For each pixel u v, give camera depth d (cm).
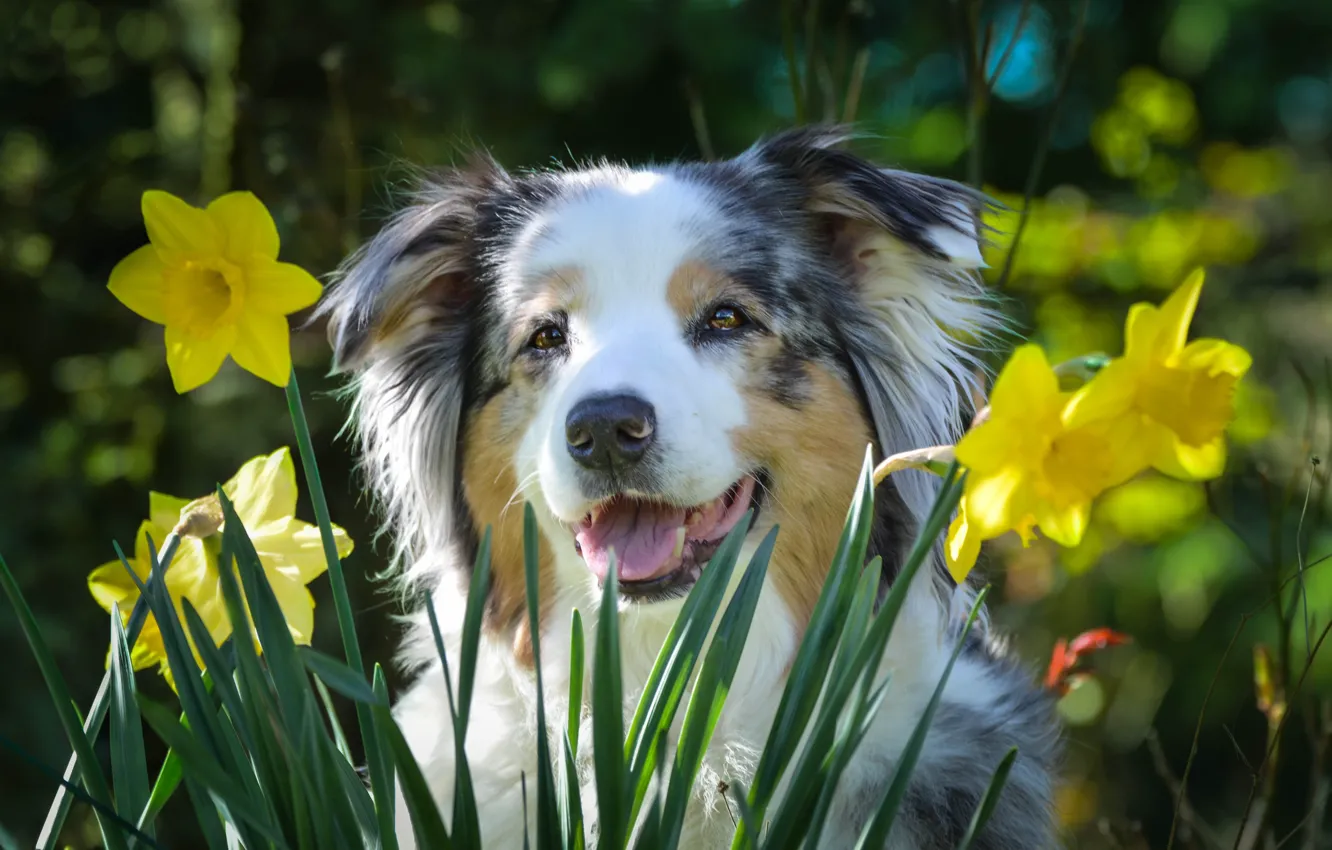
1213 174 713
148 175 741
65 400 729
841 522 288
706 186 296
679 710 276
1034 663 377
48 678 185
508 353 293
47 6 744
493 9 726
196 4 739
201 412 619
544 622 286
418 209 321
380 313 300
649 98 783
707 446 260
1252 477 630
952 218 280
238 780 181
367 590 600
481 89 697
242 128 652
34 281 730
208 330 177
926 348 302
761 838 226
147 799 186
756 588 184
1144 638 726
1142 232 615
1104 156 702
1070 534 156
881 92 745
